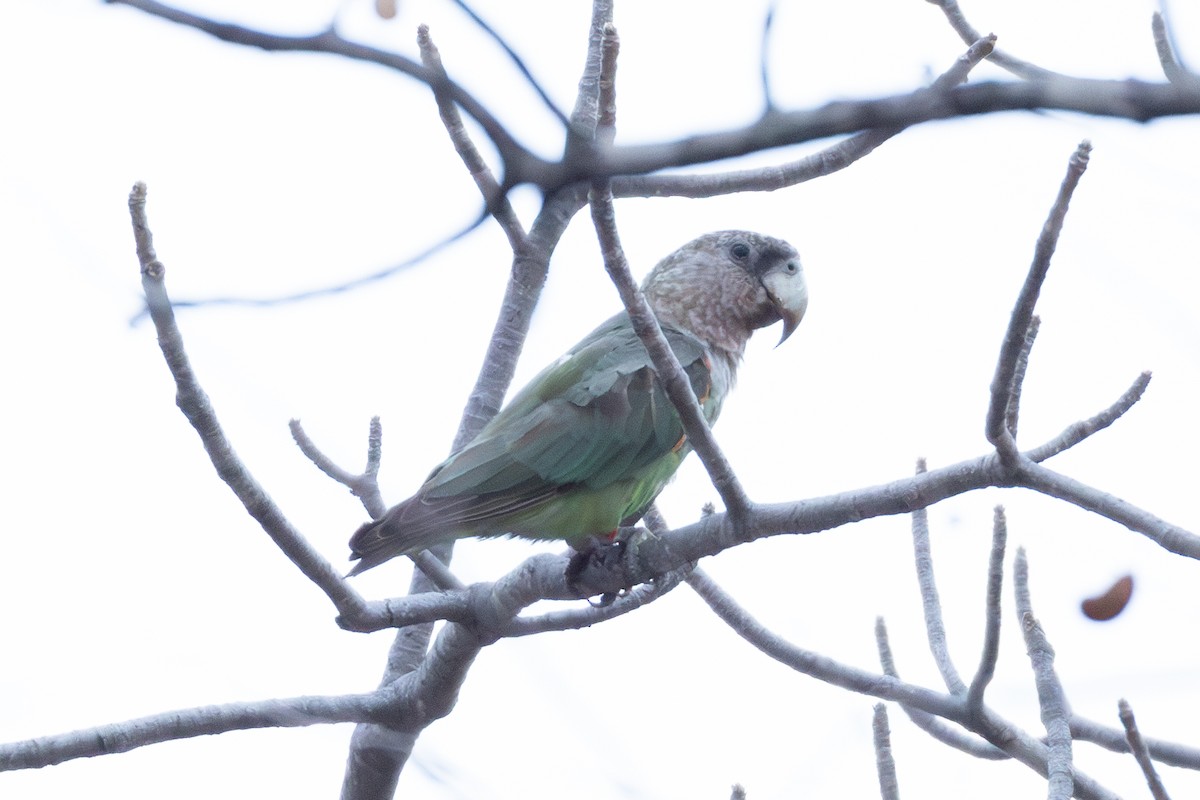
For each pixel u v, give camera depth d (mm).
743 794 7047
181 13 2840
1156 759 8883
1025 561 8578
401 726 8828
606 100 4656
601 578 8086
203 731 7977
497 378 10500
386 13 3287
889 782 7625
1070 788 7652
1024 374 6348
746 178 9492
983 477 6398
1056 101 2830
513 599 8359
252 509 7609
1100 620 6016
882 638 9070
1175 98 2764
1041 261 5648
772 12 2928
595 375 10062
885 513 6805
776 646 8758
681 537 7707
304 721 8320
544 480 9703
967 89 2850
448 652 8602
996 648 8227
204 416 7250
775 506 7230
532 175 2982
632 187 9492
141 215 6555
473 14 2865
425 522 8969
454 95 2904
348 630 8258
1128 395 6531
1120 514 6027
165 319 6902
